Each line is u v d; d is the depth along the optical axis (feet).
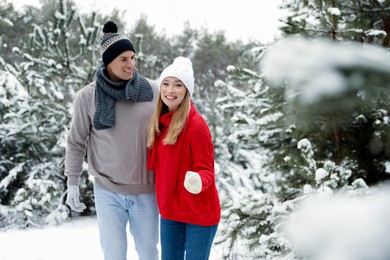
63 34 19.01
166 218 7.11
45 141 19.03
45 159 18.88
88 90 7.40
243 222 10.21
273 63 1.77
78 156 7.62
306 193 8.38
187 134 6.74
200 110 25.73
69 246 12.32
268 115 10.73
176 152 6.82
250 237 10.12
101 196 7.41
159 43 36.06
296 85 1.74
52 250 11.88
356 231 1.93
